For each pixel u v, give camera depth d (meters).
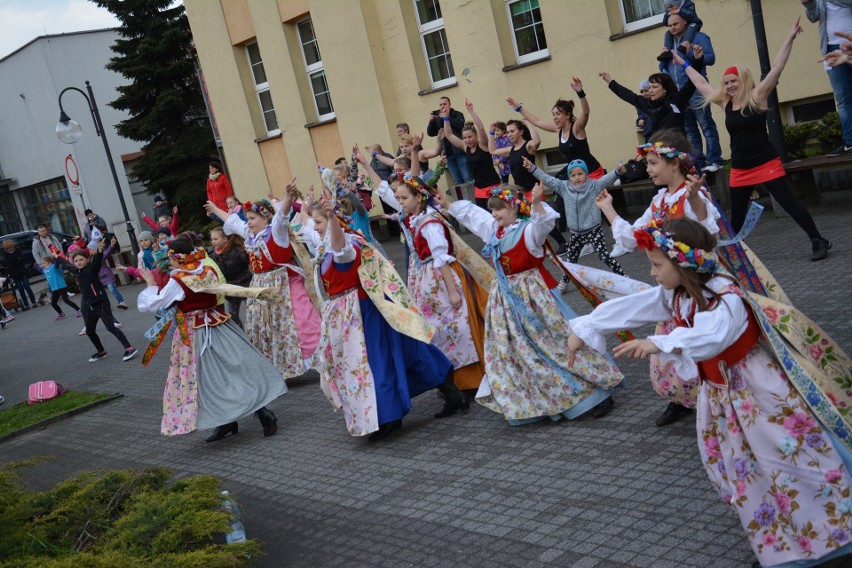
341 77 16.98
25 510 4.81
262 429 7.55
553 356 5.83
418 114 16.11
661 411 5.69
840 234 8.47
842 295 6.83
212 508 4.62
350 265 6.31
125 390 10.39
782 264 8.02
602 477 4.97
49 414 9.80
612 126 13.08
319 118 18.66
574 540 4.35
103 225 23.81
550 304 5.85
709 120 10.55
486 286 6.67
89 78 37.28
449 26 14.92
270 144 19.89
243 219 10.05
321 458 6.45
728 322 3.46
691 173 5.16
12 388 12.27
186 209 26.72
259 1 18.56
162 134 27.27
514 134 10.71
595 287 5.84
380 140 16.67
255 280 8.74
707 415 3.73
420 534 4.82
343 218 6.41
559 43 13.40
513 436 5.92
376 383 6.29
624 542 4.21
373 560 4.64
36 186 40.72
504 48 14.26
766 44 9.62
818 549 3.41
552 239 11.49
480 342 6.71
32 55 37.09
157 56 26.61
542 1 13.44
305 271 8.68
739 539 4.01
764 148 7.72
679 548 4.05
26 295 24.22
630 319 3.85
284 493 5.91
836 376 3.82
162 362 11.62
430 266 6.79
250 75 20.16
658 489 4.67
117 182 21.00
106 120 37.66
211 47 20.44
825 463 3.42
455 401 6.61
